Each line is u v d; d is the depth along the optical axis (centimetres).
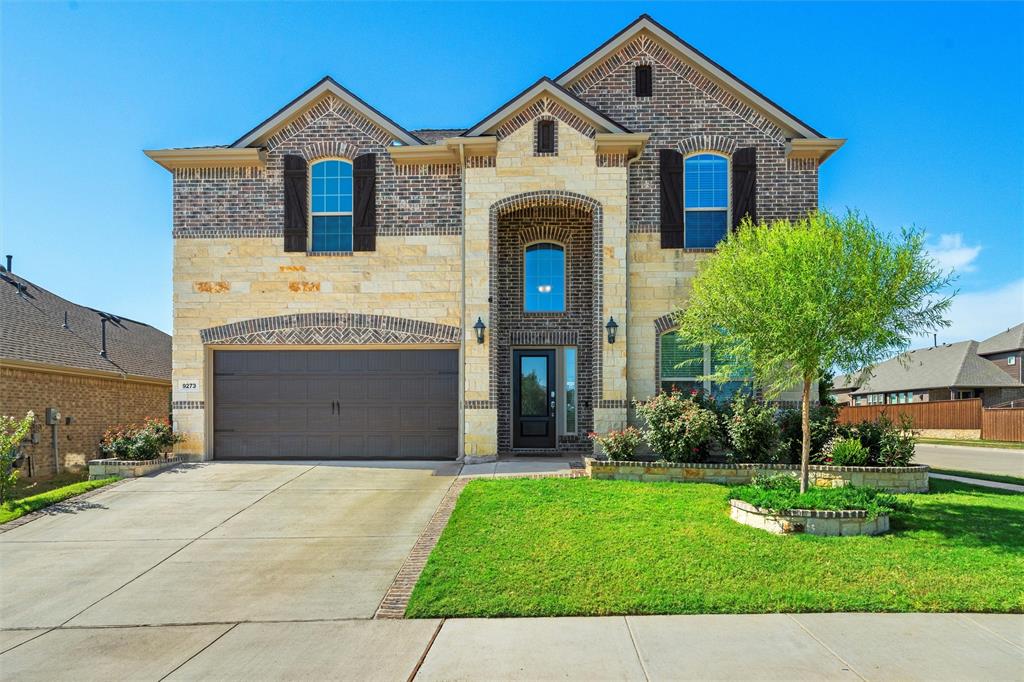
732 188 1348
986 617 558
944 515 845
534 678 459
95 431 1794
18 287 1939
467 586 623
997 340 4094
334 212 1373
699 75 1371
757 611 570
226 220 1350
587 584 621
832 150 1331
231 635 543
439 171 1354
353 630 549
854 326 789
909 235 817
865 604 577
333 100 1365
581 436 1415
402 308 1338
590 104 1380
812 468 1053
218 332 1337
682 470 1062
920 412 3181
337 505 956
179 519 896
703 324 938
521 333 1420
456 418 1332
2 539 819
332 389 1348
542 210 1430
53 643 534
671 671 466
